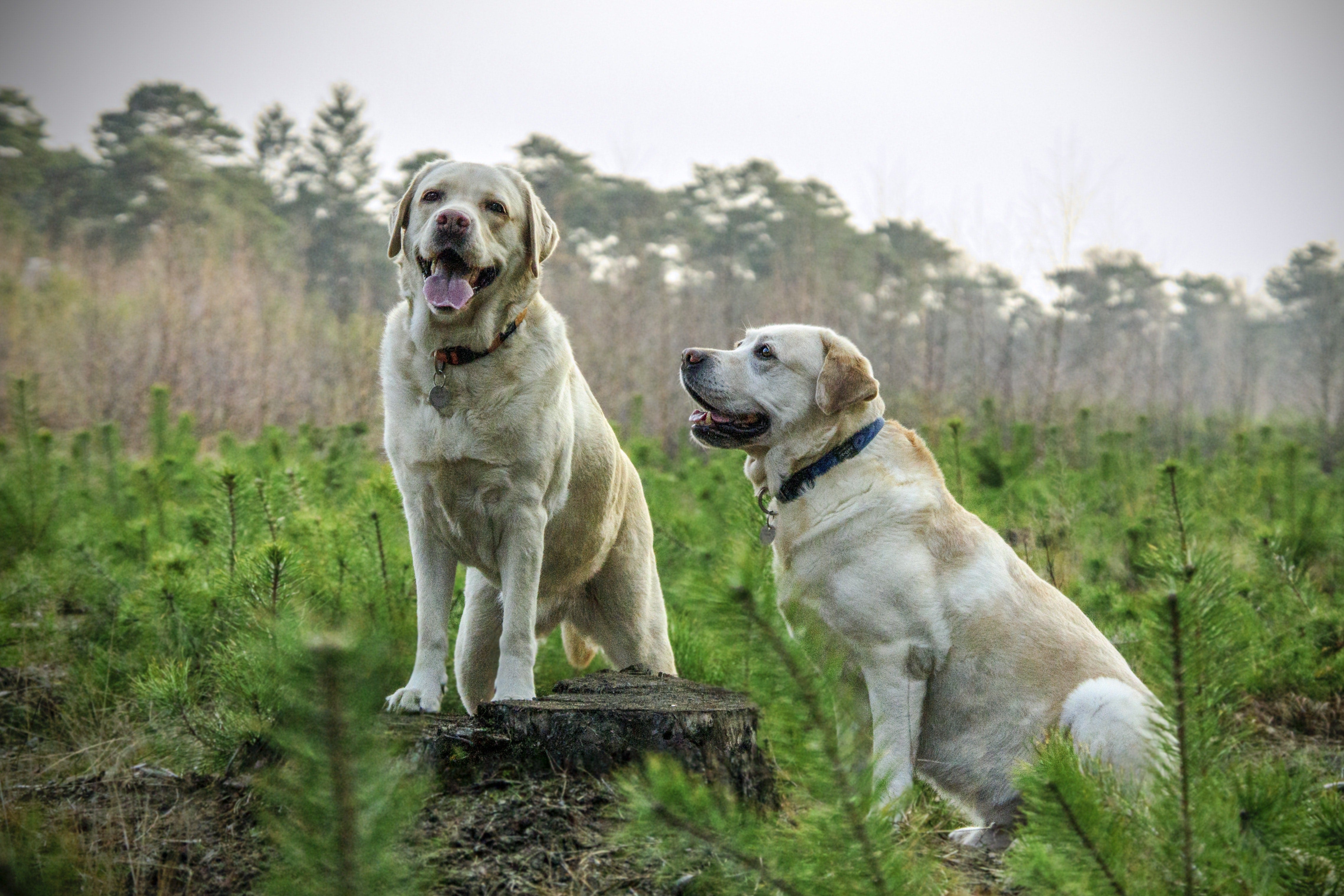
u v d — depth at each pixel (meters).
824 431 3.95
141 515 8.30
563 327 4.17
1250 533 7.29
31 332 22.78
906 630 3.68
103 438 10.72
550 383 3.98
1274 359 43.31
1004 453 9.57
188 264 28.77
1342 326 27.48
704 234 46.53
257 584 4.44
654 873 2.71
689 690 3.66
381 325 21.55
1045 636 3.68
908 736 3.66
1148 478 9.59
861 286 33.19
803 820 2.12
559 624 5.01
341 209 50.88
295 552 4.69
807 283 23.97
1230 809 2.20
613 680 3.84
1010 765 3.61
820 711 2.03
